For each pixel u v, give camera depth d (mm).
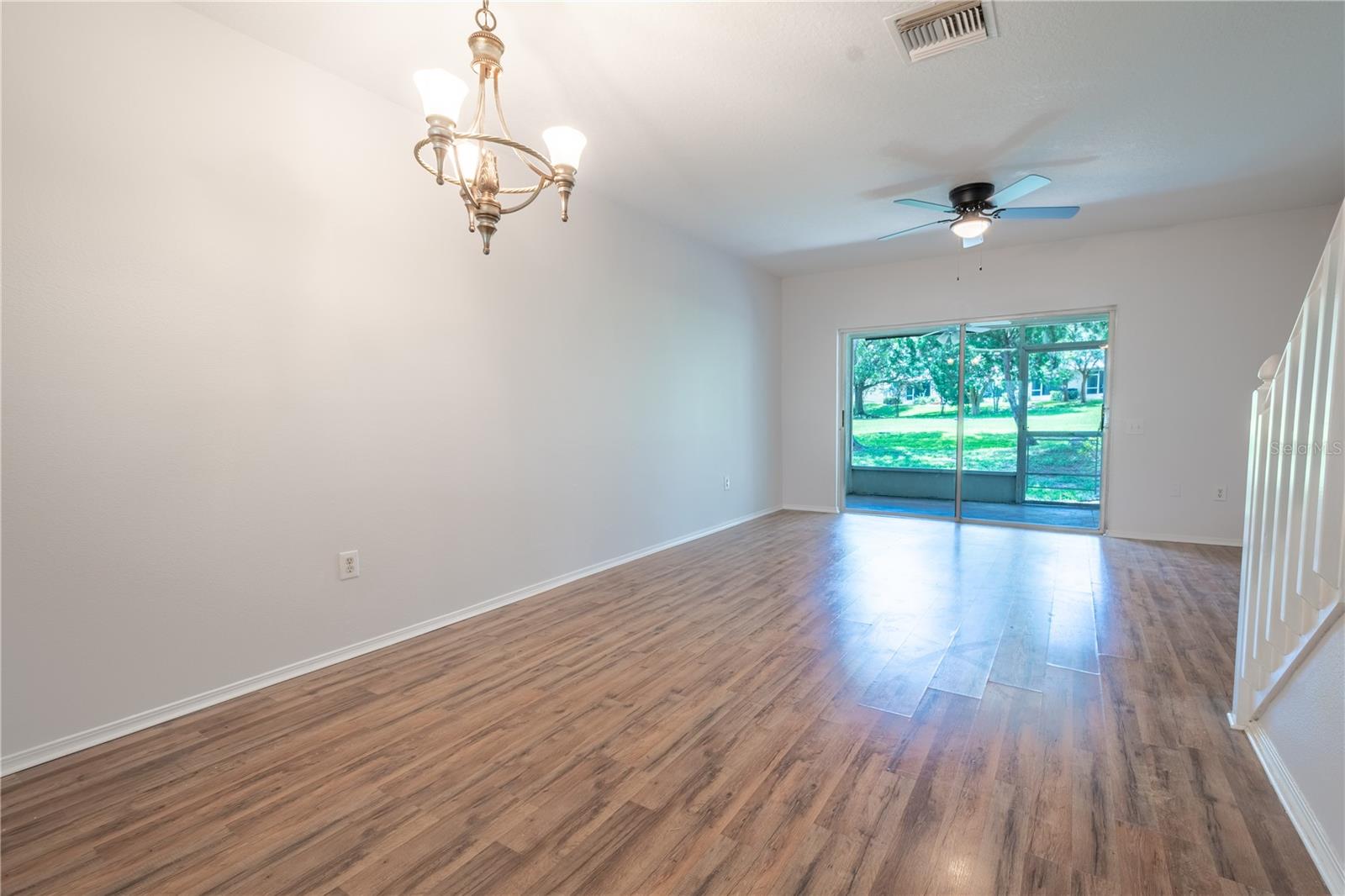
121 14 1988
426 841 1534
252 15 2178
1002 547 4734
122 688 2039
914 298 5828
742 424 5855
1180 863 1425
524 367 3488
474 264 3184
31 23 1815
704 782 1773
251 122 2314
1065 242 5137
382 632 2809
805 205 4191
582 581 3879
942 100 2770
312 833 1569
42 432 1862
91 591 1969
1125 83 2629
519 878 1409
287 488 2459
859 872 1417
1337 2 2092
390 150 2791
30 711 1858
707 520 5344
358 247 2668
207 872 1435
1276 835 1514
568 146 1724
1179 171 3594
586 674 2508
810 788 1739
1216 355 4656
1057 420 5594
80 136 1913
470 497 3199
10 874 1423
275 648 2434
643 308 4453
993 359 5777
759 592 3621
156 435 2100
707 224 4621
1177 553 4457
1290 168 3559
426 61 2459
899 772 1812
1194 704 2195
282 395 2430
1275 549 1797
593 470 4027
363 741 2008
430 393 2984
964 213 3785
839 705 2225
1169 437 4844
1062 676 2445
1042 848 1482
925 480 6277
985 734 2016
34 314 1835
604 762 1881
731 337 5605
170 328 2119
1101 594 3516
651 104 2795
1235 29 2246
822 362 6371
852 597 3510
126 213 2012
